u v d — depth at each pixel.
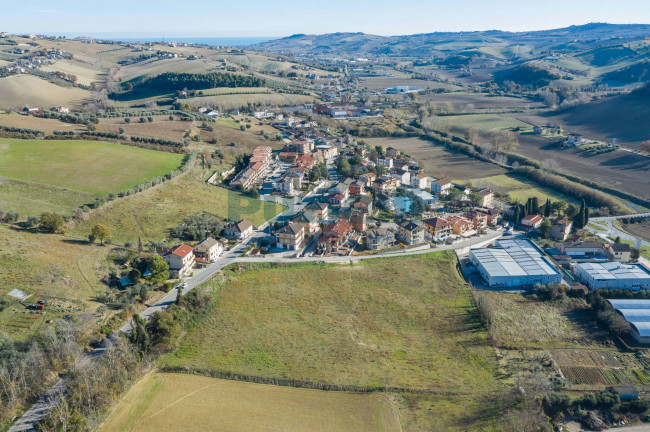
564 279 146.88
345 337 109.75
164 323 98.75
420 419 85.88
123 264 122.75
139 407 83.25
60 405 76.62
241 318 113.81
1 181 153.00
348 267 141.88
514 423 84.69
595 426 87.94
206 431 79.06
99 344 94.81
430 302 127.31
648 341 115.56
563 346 113.94
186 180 187.12
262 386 91.94
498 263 147.75
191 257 133.12
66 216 136.75
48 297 101.06
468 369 102.00
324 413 85.81
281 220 170.50
